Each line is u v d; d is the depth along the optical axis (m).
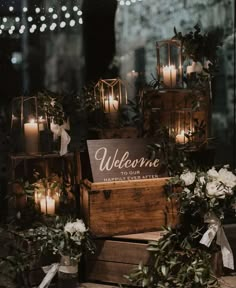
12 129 2.46
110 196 2.20
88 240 2.11
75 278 2.12
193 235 2.13
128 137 2.55
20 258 2.12
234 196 2.12
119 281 2.19
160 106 2.51
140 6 2.87
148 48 2.90
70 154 2.38
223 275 2.28
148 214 2.26
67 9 2.76
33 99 2.43
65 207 2.36
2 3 2.66
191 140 2.53
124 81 2.81
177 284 2.06
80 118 2.73
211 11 2.97
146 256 2.13
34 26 2.73
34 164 2.32
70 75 2.82
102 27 2.83
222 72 3.03
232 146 3.05
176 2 2.92
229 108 3.06
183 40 2.60
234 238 2.45
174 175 2.30
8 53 2.71
